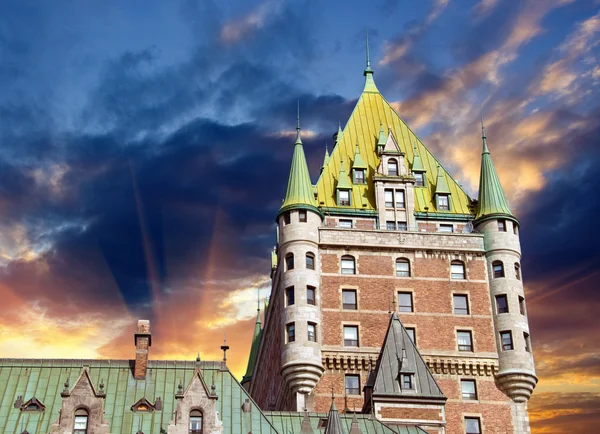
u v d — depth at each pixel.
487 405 94.75
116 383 73.25
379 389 80.44
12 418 69.81
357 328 96.19
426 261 100.44
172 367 74.81
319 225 100.75
